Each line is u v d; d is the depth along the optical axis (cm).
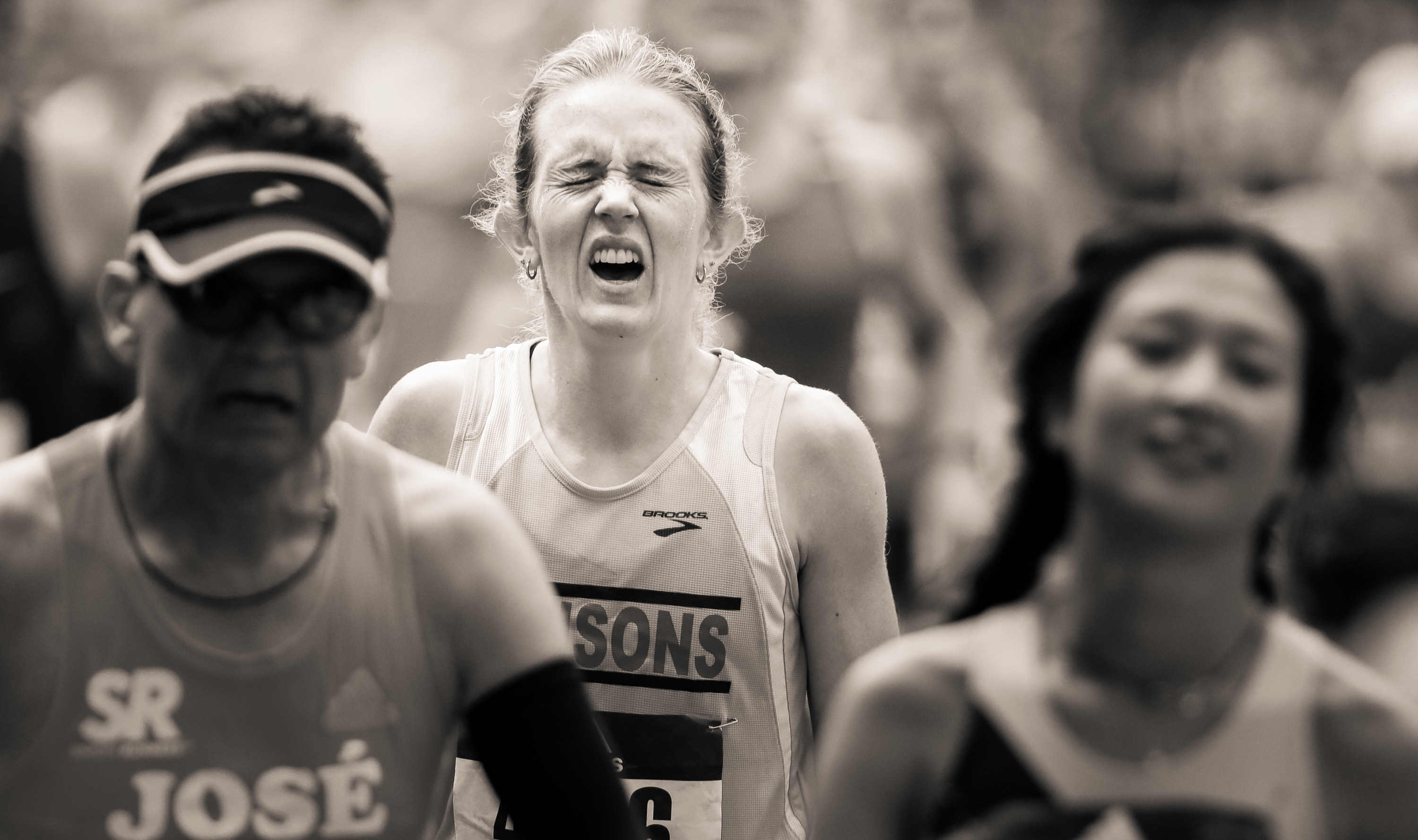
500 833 1089
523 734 768
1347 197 2589
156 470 733
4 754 728
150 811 725
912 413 2206
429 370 1209
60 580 731
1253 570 749
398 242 2703
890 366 2180
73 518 736
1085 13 4072
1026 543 728
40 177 2567
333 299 719
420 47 2827
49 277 2527
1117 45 4109
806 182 1981
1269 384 673
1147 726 691
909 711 718
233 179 711
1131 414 671
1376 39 3834
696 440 1146
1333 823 696
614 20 2103
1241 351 671
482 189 1304
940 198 2575
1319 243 2469
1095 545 688
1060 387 711
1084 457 684
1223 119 3791
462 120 2758
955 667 716
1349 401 705
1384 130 2580
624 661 1120
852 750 726
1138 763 689
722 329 1908
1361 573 1403
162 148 735
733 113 1964
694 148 1163
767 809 1132
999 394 2145
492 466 1159
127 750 726
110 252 2564
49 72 2772
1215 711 691
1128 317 681
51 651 728
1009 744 701
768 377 1173
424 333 2711
